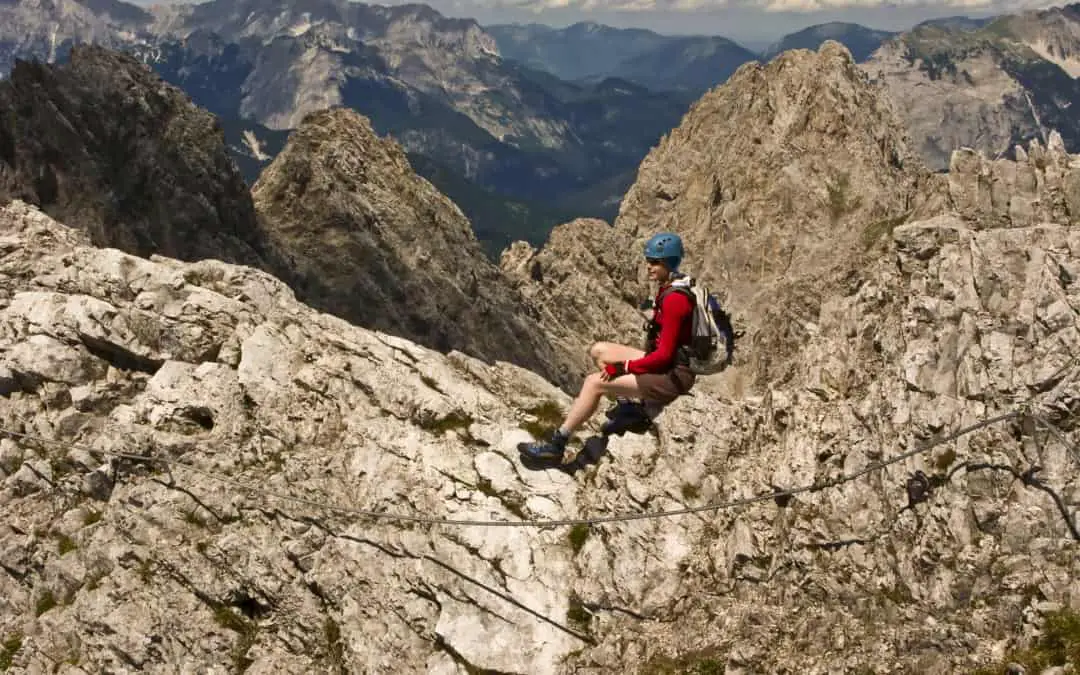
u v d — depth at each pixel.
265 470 16.73
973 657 11.37
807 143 160.25
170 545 16.06
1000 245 15.46
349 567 15.05
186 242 87.56
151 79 89.81
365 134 130.62
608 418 14.41
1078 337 13.27
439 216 131.00
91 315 18.97
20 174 75.44
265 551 15.62
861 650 12.16
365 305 108.62
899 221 127.69
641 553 14.49
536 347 130.38
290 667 14.48
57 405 18.58
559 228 163.38
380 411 17.39
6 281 20.42
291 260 106.81
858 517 13.72
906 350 15.31
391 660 13.94
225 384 17.86
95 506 17.27
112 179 82.56
